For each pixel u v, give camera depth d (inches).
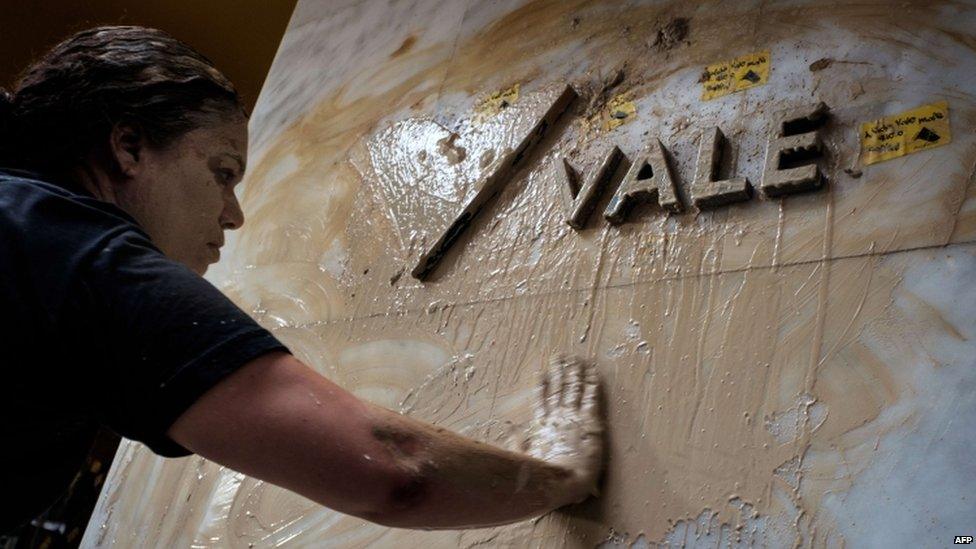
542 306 56.5
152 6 144.4
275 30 147.6
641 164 55.0
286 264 78.0
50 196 35.9
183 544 68.2
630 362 50.3
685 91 57.1
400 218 69.4
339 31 91.7
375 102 80.1
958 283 41.2
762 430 43.9
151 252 35.9
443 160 68.9
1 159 39.8
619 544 45.8
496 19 73.9
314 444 33.9
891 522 38.6
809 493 41.3
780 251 47.6
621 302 52.7
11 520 37.6
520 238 60.6
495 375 56.5
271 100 94.7
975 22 46.6
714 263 49.8
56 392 34.5
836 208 46.8
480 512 39.6
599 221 56.7
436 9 80.7
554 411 50.2
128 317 33.2
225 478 68.7
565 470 45.9
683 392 47.4
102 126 39.8
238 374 33.4
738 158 51.9
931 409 39.6
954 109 45.2
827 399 42.6
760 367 45.4
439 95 73.9
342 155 79.7
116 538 74.4
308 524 60.9
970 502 37.0
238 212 47.4
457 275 63.1
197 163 42.8
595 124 61.0
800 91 51.5
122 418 34.0
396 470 35.5
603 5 66.2
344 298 70.3
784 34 54.3
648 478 46.4
